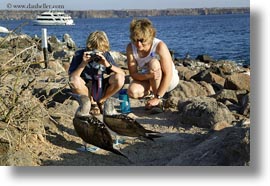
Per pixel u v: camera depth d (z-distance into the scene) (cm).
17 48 625
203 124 632
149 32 680
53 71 955
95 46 659
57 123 614
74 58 675
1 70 559
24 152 518
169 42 3978
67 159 533
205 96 785
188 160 511
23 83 671
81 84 661
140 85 712
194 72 1198
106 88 674
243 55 2825
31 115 566
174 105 721
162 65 696
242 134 505
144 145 580
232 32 4900
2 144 523
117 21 8700
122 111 695
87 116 545
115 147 564
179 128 635
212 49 3288
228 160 496
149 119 673
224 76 1193
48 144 564
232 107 731
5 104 558
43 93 724
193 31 5362
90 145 569
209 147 522
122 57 1694
